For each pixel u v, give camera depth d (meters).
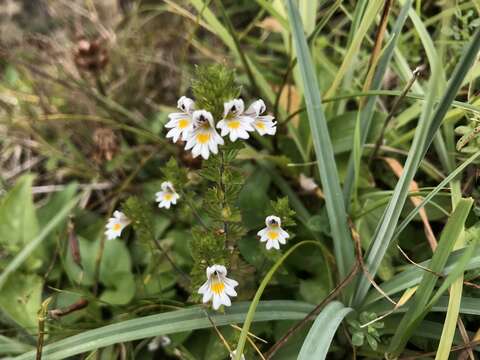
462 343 0.10
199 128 0.09
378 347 0.11
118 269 0.13
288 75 0.14
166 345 0.12
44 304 0.10
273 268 0.10
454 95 0.09
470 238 0.10
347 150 0.13
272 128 0.10
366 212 0.11
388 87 0.15
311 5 0.13
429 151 0.13
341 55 0.16
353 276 0.10
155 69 0.18
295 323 0.11
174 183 0.11
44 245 0.14
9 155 0.17
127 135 0.17
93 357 0.11
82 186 0.16
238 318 0.10
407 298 0.10
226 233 0.10
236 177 0.10
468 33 0.12
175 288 0.13
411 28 0.15
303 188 0.14
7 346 0.11
